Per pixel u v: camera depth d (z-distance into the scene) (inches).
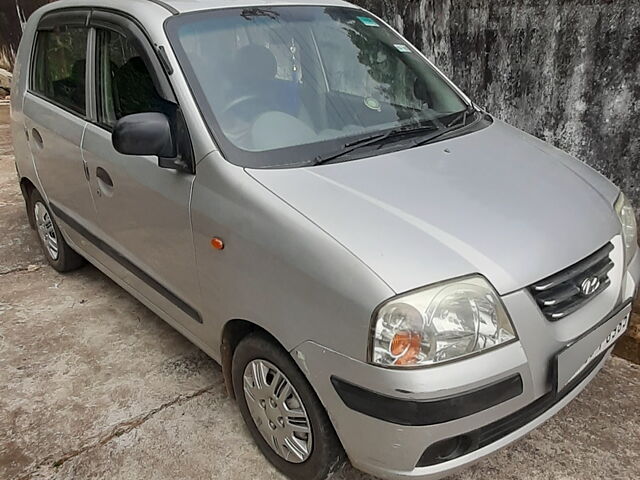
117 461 98.0
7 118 342.6
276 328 80.0
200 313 98.3
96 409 109.7
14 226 193.8
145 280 112.7
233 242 83.9
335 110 101.3
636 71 141.6
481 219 77.5
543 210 82.2
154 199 98.9
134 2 107.0
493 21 162.1
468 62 171.5
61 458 99.1
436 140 99.5
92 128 117.4
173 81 93.3
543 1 151.2
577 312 78.3
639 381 110.7
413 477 72.9
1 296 150.9
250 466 95.6
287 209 78.2
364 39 115.7
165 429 104.3
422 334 67.4
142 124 88.2
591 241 81.3
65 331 134.4
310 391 80.3
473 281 69.9
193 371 119.3
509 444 76.4
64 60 128.3
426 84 115.7
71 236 143.5
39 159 141.8
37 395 114.0
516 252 73.8
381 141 96.1
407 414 67.9
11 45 392.8
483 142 101.0
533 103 161.3
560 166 97.9
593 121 152.2
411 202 79.2
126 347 127.9
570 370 76.9
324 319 72.6
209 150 88.5
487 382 69.1
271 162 87.7
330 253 72.2
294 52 105.0
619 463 93.4
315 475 85.8
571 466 93.3
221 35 100.3
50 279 159.0
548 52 154.3
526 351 72.0
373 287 68.1
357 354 69.7
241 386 95.3
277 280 78.1
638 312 120.3
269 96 97.7
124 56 105.7
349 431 74.5
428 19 176.6
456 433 70.0
